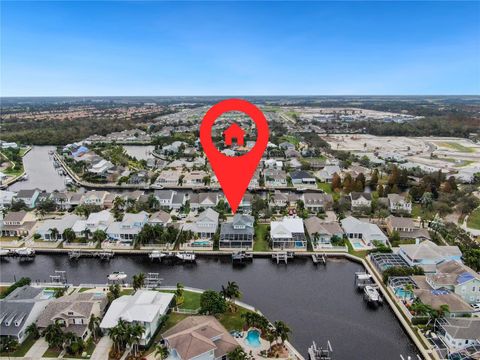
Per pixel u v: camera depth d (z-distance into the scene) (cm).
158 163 19500
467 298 7512
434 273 8269
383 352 6291
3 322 6247
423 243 9244
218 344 5734
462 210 12394
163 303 6894
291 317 7250
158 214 11412
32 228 11012
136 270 9131
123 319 6153
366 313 7388
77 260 9619
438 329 6494
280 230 9994
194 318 6359
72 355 5894
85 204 12988
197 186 15825
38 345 6128
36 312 6575
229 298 7375
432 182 14638
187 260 9469
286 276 8831
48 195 13762
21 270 9144
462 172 17850
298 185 15988
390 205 12656
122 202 12888
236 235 10044
